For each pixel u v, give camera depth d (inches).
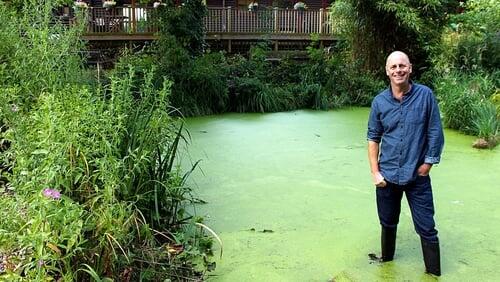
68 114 113.2
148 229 119.0
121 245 107.0
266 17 553.3
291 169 214.7
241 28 548.4
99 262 100.0
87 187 106.4
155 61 359.6
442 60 416.2
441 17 455.2
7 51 179.3
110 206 102.4
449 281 121.2
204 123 326.6
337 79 424.5
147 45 460.8
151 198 140.6
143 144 136.9
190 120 337.7
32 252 87.9
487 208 169.6
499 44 404.8
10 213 92.4
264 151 246.5
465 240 144.5
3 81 159.3
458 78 358.3
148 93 154.3
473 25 441.4
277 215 162.4
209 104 366.6
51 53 173.2
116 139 117.9
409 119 117.2
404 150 118.6
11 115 135.9
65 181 102.3
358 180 199.9
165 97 162.4
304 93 394.0
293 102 391.5
